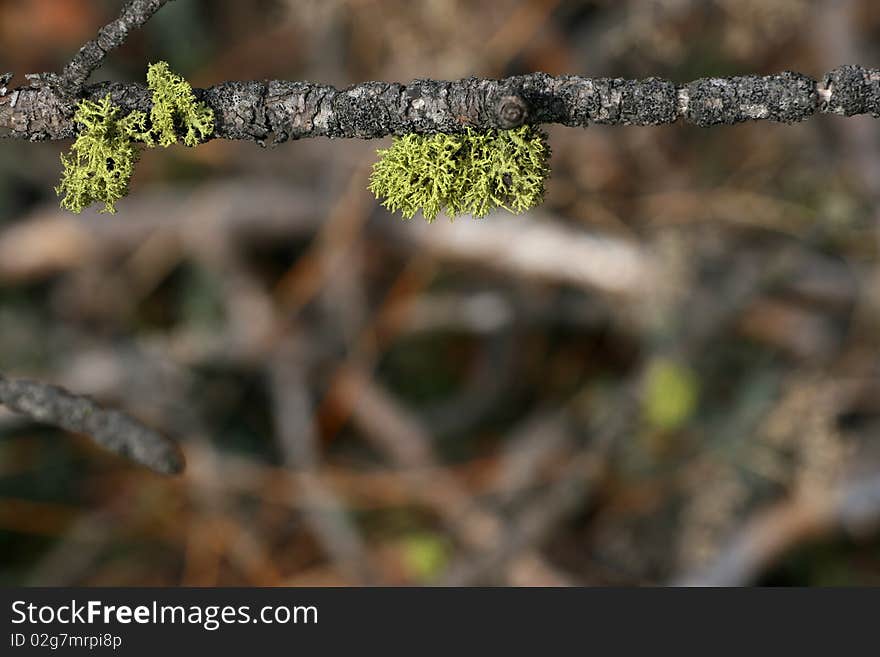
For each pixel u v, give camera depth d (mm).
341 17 4465
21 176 4684
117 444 1645
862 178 4289
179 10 4840
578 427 4410
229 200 4516
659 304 4254
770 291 4387
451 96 1496
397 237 4504
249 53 4883
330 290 4523
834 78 1453
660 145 4418
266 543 4309
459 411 4566
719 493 4090
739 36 4258
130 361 4480
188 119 1574
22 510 4324
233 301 4504
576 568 4207
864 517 3850
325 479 4359
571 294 4637
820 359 4273
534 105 1479
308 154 4594
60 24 4984
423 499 4340
